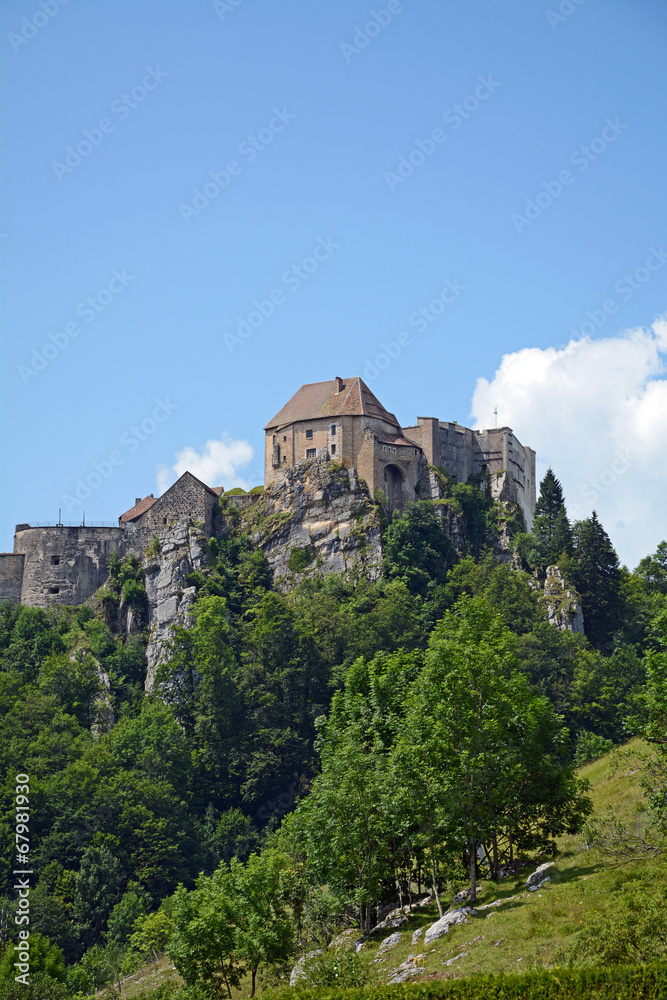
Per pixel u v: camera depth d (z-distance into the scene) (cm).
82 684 14662
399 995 4041
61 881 11062
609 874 5169
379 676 7262
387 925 6119
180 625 15500
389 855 6247
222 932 5888
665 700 5266
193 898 6178
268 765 13150
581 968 3888
